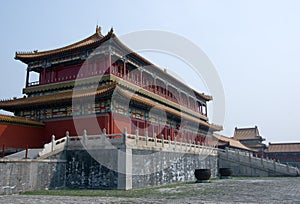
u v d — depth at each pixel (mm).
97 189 29719
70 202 19875
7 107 45125
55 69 48906
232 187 32625
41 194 25062
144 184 32250
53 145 30844
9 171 25000
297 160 102375
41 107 44469
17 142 39438
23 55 49000
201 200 21203
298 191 28188
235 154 60406
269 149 107312
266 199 21844
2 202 19969
